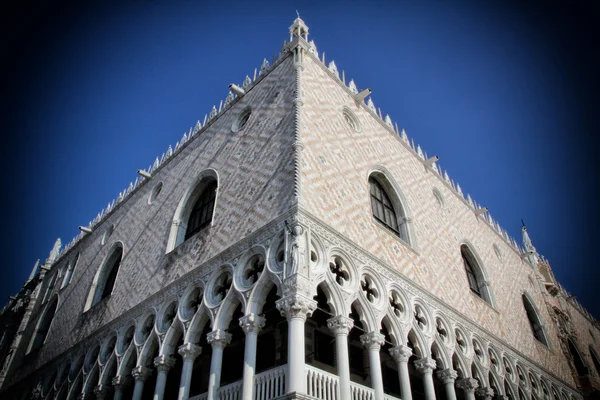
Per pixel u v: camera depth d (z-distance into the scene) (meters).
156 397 18.20
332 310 16.39
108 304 26.91
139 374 20.11
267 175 19.53
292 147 18.80
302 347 13.80
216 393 15.66
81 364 26.14
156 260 24.59
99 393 22.03
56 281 39.81
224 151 24.64
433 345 20.97
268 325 19.78
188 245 22.41
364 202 21.47
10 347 38.41
